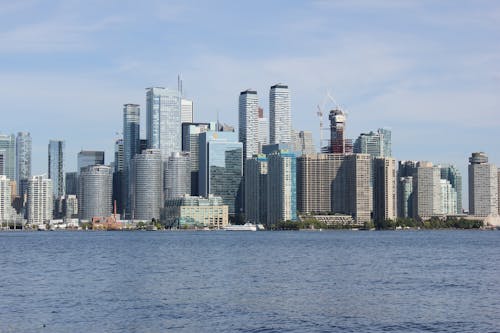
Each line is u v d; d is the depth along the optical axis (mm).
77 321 116812
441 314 123188
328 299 141375
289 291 154500
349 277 187500
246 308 129250
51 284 170250
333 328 110688
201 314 122812
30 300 140500
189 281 176125
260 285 166625
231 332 107812
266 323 114625
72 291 154875
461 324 113688
